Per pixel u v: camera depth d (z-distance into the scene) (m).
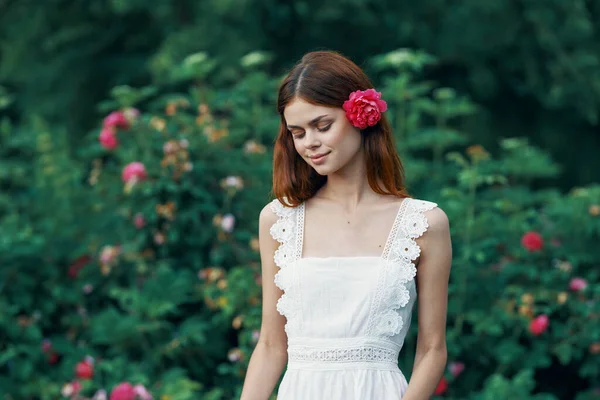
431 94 9.55
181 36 8.52
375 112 2.72
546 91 9.55
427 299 2.81
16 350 5.14
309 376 2.75
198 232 5.23
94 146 5.62
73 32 9.19
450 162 6.59
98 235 5.56
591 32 9.50
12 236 5.32
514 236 5.44
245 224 5.38
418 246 2.80
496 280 5.27
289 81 2.75
